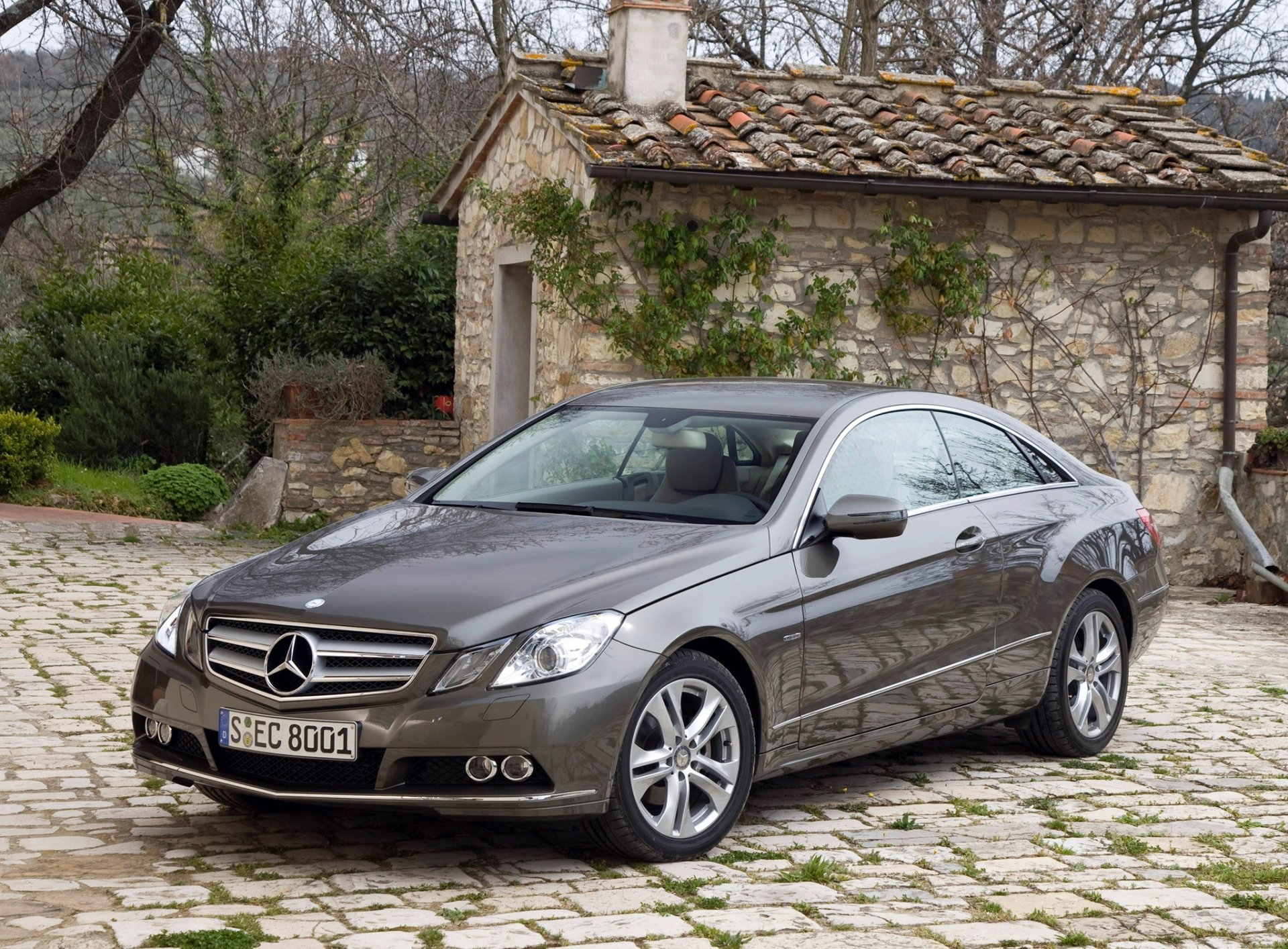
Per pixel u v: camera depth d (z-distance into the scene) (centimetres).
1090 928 437
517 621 464
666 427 602
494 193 1376
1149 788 632
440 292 1750
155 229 2550
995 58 2658
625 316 1220
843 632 546
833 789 615
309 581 500
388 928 411
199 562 1263
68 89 1788
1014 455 682
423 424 1600
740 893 457
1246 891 481
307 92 2080
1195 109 2689
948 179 1220
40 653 845
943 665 598
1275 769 676
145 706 508
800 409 602
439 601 474
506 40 2327
